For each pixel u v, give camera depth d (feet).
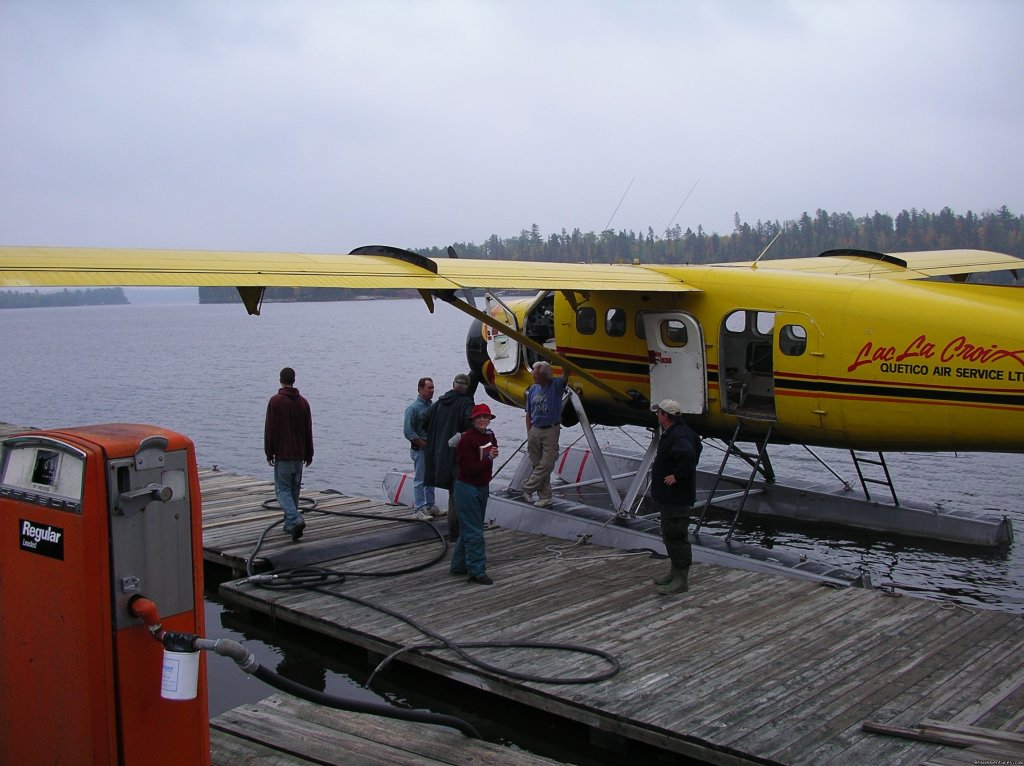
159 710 13.64
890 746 16.53
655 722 17.67
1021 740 16.11
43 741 13.73
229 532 33.24
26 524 13.65
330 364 147.74
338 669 23.94
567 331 36.91
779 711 18.04
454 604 25.13
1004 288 27.99
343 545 30.81
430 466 30.22
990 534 35.45
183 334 301.02
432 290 29.09
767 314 31.40
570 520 32.83
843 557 35.29
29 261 21.56
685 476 24.91
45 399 107.86
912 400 28.78
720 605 24.50
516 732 20.18
